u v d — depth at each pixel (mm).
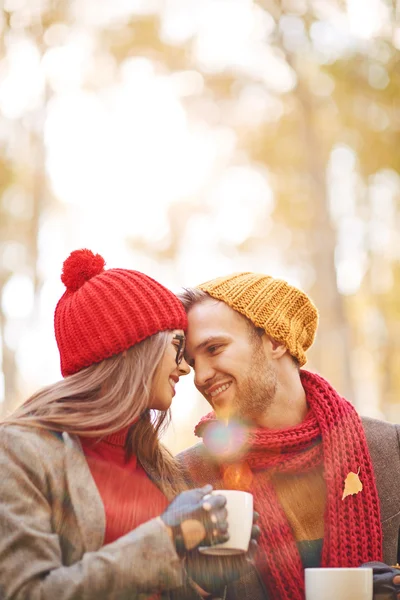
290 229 16344
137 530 1684
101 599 1597
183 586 1894
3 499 1690
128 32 14727
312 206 16109
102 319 2008
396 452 2432
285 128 16109
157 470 2148
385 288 15867
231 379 2348
